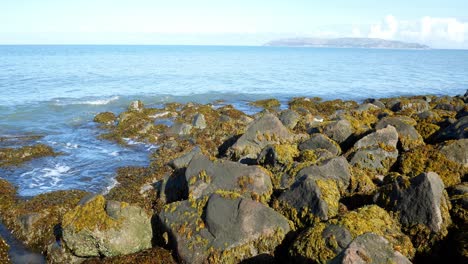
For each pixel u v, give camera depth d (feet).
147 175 53.01
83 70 225.76
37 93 133.39
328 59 453.99
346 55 615.16
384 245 23.38
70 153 66.54
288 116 71.36
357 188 37.68
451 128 52.95
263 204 32.32
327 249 26.17
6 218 42.04
